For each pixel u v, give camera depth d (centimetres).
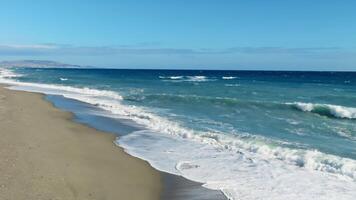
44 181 916
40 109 2284
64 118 2002
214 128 1723
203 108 2428
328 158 1167
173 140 1517
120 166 1145
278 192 919
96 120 1981
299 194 903
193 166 1154
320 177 1029
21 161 1059
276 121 1950
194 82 5831
